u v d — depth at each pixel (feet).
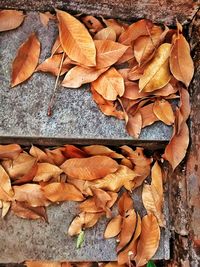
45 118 1.87
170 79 1.89
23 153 1.93
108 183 1.94
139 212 2.02
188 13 1.92
